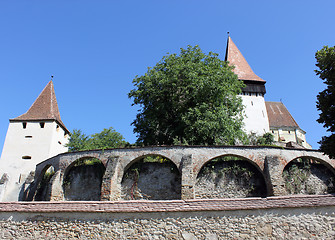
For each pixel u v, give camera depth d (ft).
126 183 78.13
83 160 88.02
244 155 77.00
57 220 41.39
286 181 76.74
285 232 38.58
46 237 40.52
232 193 74.43
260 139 117.60
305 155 80.33
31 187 101.55
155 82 114.21
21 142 131.13
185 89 110.01
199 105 106.32
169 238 38.96
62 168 85.66
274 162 74.28
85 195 81.41
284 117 196.13
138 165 79.61
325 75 66.08
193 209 40.14
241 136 109.50
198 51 123.24
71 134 171.94
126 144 116.26
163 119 114.62
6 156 128.26
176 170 77.00
